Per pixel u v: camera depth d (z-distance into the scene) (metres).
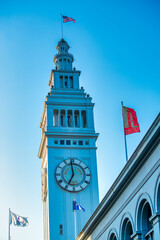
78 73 107.00
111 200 56.72
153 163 45.34
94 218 63.84
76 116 102.75
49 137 97.88
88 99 103.00
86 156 97.62
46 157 98.75
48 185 93.69
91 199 94.00
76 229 90.81
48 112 100.00
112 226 57.66
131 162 49.16
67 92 102.62
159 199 44.53
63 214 91.69
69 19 112.06
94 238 66.19
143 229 48.78
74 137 98.75
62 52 111.56
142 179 48.00
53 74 106.00
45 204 100.56
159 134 43.16
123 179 51.53
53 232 89.75
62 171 95.19
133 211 50.38
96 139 100.00
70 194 93.75
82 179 95.38
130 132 62.12
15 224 85.44
